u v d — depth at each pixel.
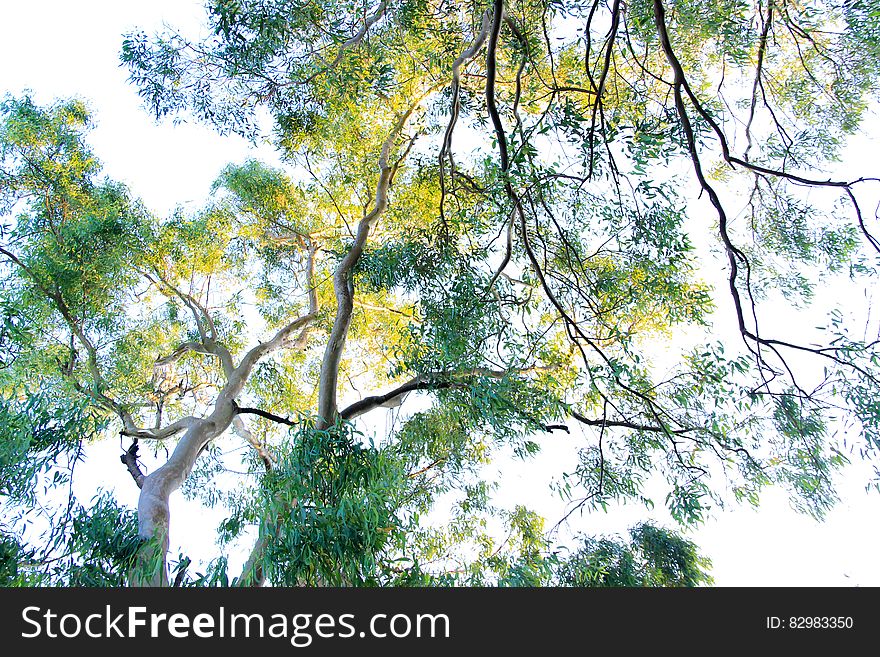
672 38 6.51
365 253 8.05
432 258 7.16
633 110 5.92
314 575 4.74
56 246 8.29
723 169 7.34
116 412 8.19
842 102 6.81
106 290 8.62
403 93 8.62
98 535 4.88
